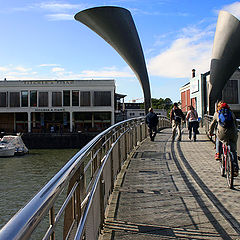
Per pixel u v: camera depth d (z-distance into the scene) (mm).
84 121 64938
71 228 2508
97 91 62781
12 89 62750
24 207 1347
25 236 1140
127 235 3934
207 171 7863
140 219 4531
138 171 8078
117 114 71438
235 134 6137
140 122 15742
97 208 3873
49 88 62688
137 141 14211
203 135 18781
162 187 6359
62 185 1864
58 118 65375
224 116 6117
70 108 62781
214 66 17641
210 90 18531
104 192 4727
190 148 12617
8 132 62656
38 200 1465
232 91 45875
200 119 33312
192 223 4312
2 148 43250
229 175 6156
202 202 5262
